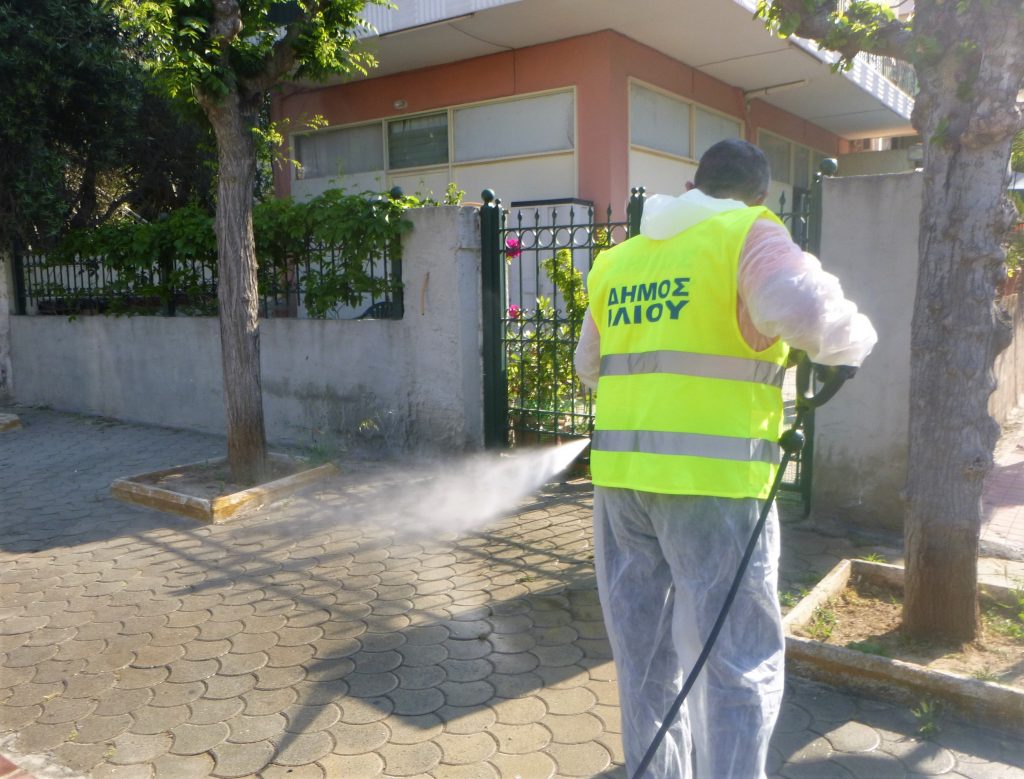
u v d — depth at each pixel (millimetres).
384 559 4836
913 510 3336
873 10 3512
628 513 2336
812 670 3268
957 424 3199
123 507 6055
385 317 7211
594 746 2955
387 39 9734
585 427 6332
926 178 3236
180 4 5434
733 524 2168
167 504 5867
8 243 9945
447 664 3584
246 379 6105
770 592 2227
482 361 6559
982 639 3348
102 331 9133
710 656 2164
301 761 2951
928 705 2996
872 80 12828
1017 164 6031
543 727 3088
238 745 3068
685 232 2295
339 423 7195
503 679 3443
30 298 10117
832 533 4945
